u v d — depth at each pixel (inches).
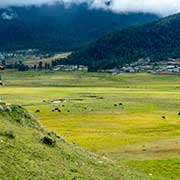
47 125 5108.3
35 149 1923.0
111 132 4505.4
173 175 2388.0
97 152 3137.3
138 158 2839.6
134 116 5999.0
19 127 2199.8
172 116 6033.5
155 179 2188.7
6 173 1531.7
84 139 3954.2
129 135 4256.9
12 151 1774.1
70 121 5447.8
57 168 1787.6
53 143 2092.8
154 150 3129.9
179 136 4089.6
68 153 2071.9
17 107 2423.7
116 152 3129.9
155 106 7455.7
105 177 1900.8
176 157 2844.5
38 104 7519.7
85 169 1919.3
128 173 2138.3
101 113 6323.8
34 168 1683.1
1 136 1911.9
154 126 4990.2
